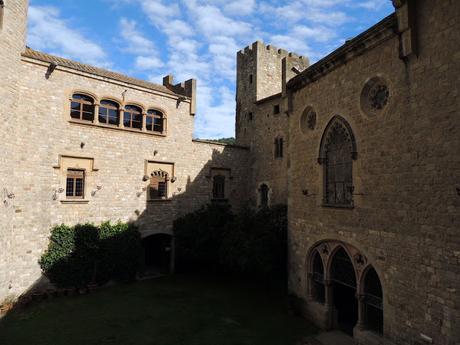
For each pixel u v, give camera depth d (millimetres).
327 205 16359
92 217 22141
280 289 21922
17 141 19016
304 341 14992
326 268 16594
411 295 11773
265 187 29297
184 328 16219
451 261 10422
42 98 20234
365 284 14484
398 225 12414
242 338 15219
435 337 10852
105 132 23000
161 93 25781
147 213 24766
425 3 11555
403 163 12297
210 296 21000
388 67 13133
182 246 25766
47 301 19484
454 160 10445
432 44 11281
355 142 14773
